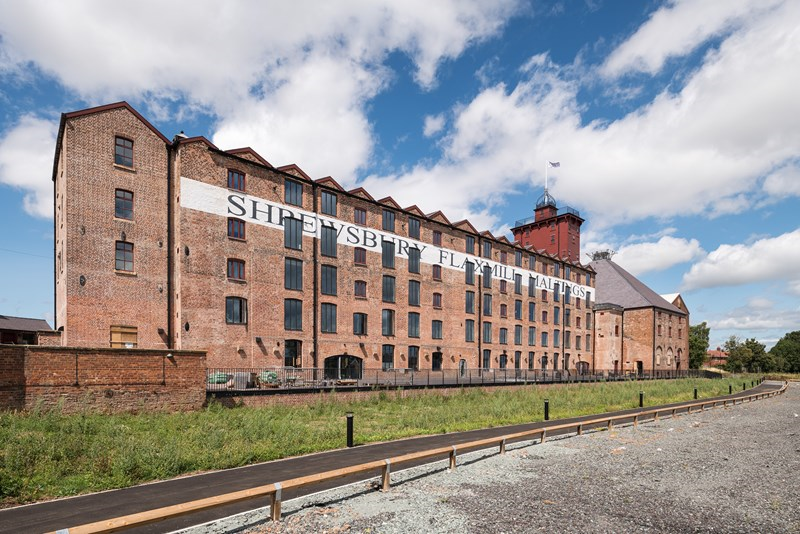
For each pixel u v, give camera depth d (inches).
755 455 657.6
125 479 406.3
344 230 1445.6
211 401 794.2
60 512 333.1
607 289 2908.5
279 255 1275.8
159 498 367.9
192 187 1127.6
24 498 357.4
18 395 606.5
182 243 1097.4
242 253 1201.4
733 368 3614.7
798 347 4276.6
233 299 1178.0
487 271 1931.6
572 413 1039.6
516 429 782.5
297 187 1346.0
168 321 1104.8
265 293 1234.6
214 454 501.7
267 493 333.1
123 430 570.3
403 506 379.9
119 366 697.0
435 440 657.0
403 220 1631.4
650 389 1729.8
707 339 3686.0
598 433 797.9
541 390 1439.5
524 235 2780.5
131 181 1072.2
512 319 2015.3
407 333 1589.6
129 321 1044.5
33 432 518.0
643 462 584.4
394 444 621.9
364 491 418.6
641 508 402.3
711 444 733.3
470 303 1836.9
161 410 732.7
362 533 321.1
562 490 444.8
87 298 991.0
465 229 1863.9
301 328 1302.9
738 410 1272.1
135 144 1086.4
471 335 1823.3
